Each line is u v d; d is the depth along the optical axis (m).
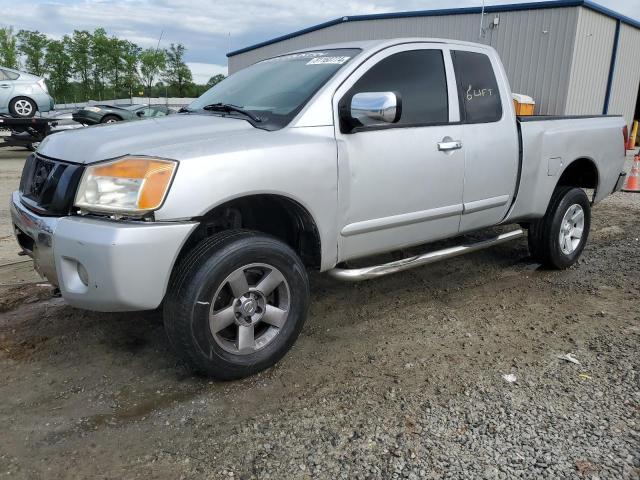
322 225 3.35
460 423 2.74
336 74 3.52
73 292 2.82
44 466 2.45
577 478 2.34
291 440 2.62
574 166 5.34
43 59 66.06
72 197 2.84
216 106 3.77
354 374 3.25
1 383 3.13
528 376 3.21
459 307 4.33
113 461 2.48
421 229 3.97
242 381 3.17
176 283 2.88
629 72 20.03
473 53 4.36
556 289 4.75
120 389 3.08
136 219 2.74
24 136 15.33
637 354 3.49
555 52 16.34
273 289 3.20
